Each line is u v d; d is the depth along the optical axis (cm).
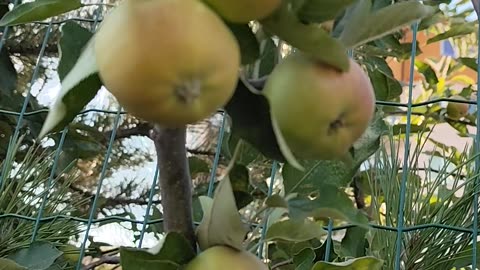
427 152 101
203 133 130
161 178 38
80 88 33
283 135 34
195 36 29
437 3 106
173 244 37
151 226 104
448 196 80
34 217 91
